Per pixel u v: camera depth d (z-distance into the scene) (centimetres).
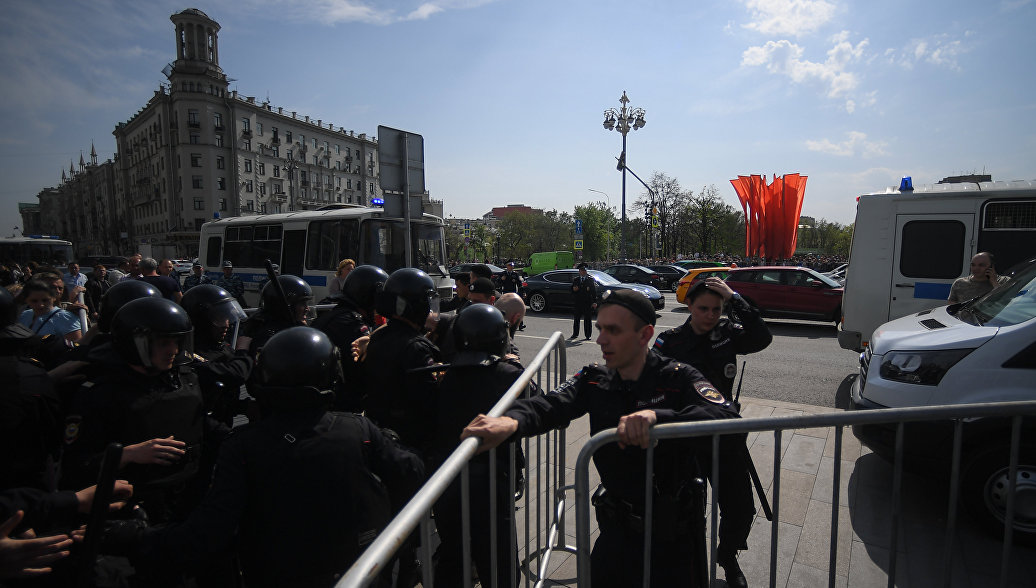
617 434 163
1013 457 180
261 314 344
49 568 147
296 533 158
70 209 11269
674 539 173
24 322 409
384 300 271
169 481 207
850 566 291
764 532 328
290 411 169
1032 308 327
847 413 168
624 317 183
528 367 240
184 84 5972
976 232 655
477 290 411
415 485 184
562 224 7944
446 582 221
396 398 262
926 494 368
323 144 7625
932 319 416
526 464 254
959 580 276
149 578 155
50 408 207
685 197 4822
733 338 274
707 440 182
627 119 2297
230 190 6294
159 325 197
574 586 264
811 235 9556
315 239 1136
